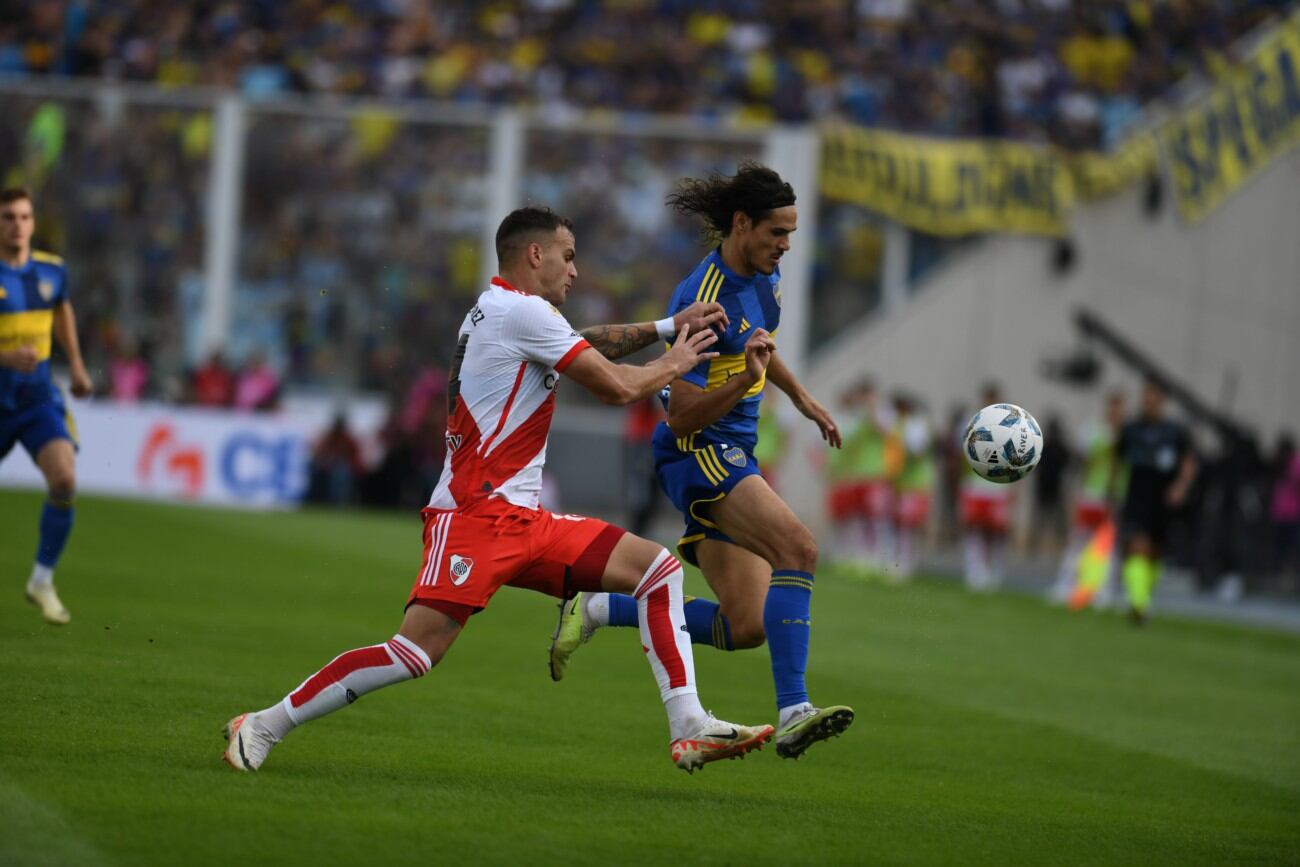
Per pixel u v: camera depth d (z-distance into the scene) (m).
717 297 22.75
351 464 78.75
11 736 20.81
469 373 20.16
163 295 83.75
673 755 20.47
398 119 84.62
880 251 87.81
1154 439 54.72
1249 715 34.28
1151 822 21.67
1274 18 100.75
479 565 19.83
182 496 77.88
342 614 38.19
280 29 99.56
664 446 23.42
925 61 97.62
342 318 84.31
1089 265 89.38
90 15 98.06
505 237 20.59
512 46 99.00
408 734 23.91
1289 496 78.69
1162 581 77.69
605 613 22.97
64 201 83.38
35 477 74.81
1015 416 24.45
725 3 99.94
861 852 18.19
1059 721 31.22
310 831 17.11
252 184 84.19
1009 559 84.75
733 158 84.69
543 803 19.59
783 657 21.56
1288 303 91.56
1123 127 95.25
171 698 24.62
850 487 67.38
